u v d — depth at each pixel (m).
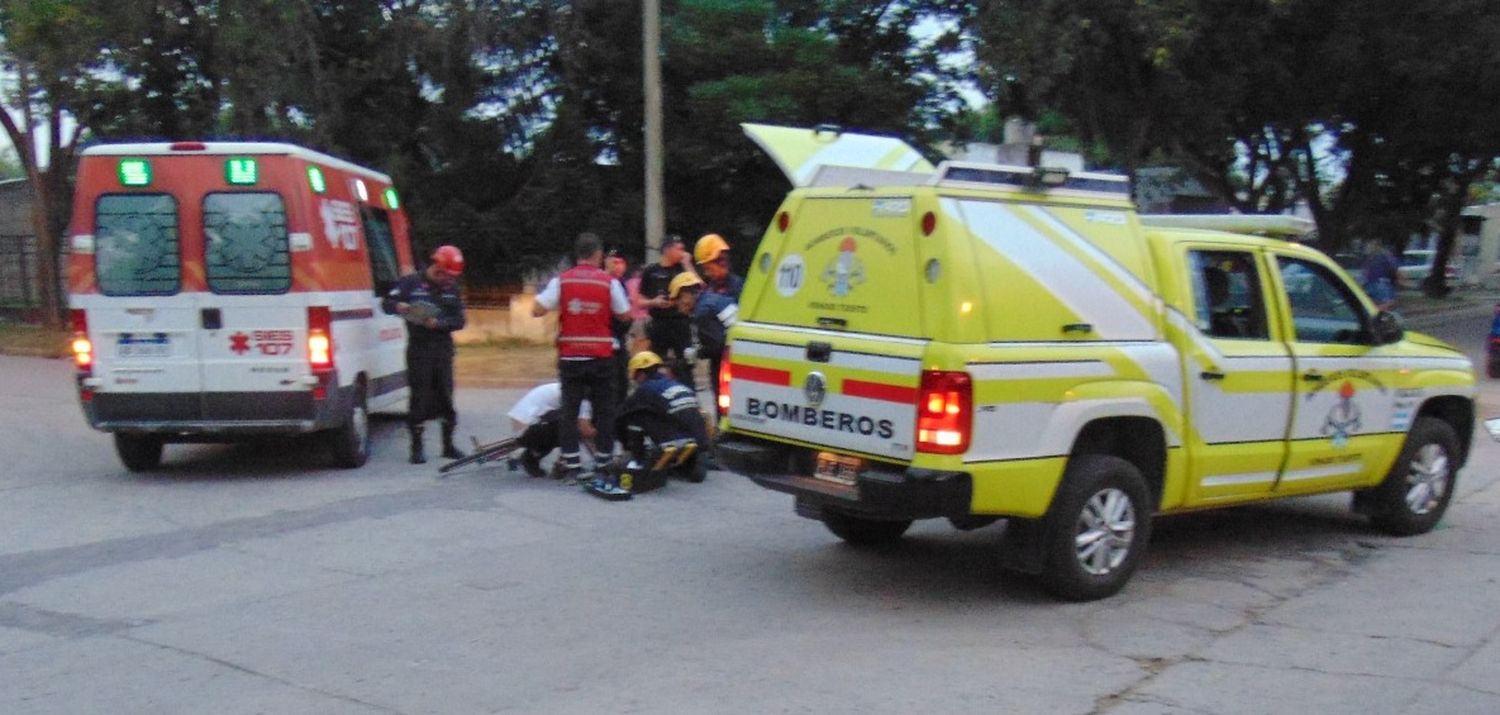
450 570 6.91
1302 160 30.31
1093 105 19.59
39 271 24.14
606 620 5.99
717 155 18.50
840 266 6.34
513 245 20.19
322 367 9.34
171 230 9.26
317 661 5.40
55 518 8.26
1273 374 6.88
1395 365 7.62
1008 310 5.86
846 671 5.26
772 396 6.55
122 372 9.30
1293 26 19.62
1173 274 6.53
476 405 14.25
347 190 10.39
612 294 9.07
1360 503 7.89
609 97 20.41
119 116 20.41
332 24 20.33
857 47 20.08
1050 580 6.16
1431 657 5.45
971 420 5.62
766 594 6.46
